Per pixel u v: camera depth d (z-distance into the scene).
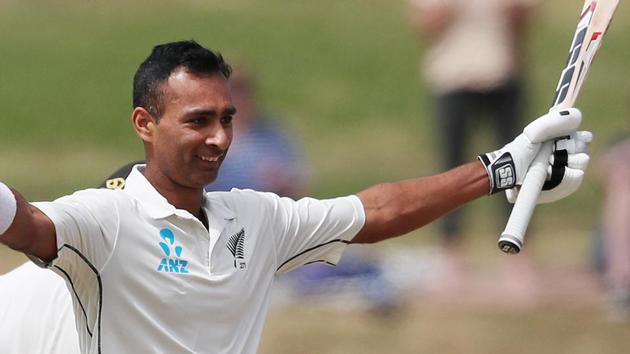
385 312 39.31
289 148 39.75
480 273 43.22
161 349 16.75
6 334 19.64
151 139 16.88
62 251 15.98
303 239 18.23
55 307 19.61
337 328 38.34
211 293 16.91
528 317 39.91
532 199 18.70
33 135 65.31
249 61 77.06
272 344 36.88
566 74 19.77
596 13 19.98
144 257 16.59
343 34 83.38
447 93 42.97
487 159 19.11
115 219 16.50
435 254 44.06
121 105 70.12
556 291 41.88
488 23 42.34
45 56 77.75
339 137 65.00
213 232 17.09
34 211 15.78
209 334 17.00
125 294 16.56
